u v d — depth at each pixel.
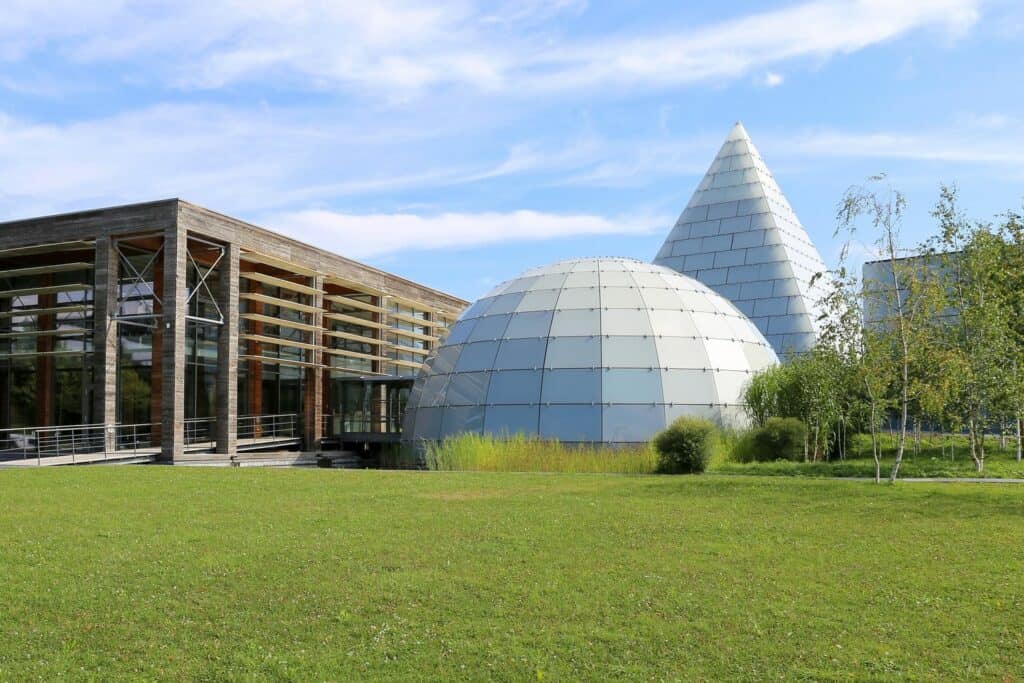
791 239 43.50
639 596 9.30
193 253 34.47
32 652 7.90
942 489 17.03
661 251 45.44
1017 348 21.84
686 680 7.14
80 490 17.62
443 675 7.29
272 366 39.16
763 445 24.83
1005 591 9.45
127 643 8.10
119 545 11.76
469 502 15.93
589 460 24.47
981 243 23.30
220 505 15.49
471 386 28.81
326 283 41.38
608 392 27.11
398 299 46.06
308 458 34.94
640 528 13.08
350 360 44.06
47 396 34.56
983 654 7.62
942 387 18.77
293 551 11.39
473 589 9.59
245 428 37.03
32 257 35.44
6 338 35.88
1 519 13.76
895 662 7.46
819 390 23.89
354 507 15.30
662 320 29.41
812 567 10.57
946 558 11.00
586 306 29.78
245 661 7.63
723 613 8.73
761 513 14.52
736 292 42.34
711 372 28.16
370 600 9.23
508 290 32.38
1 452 33.78
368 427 40.03
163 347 30.39
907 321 18.97
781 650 7.74
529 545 11.80
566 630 8.28
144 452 29.95
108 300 31.38
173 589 9.63
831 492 16.75
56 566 10.58
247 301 37.62
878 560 10.93
